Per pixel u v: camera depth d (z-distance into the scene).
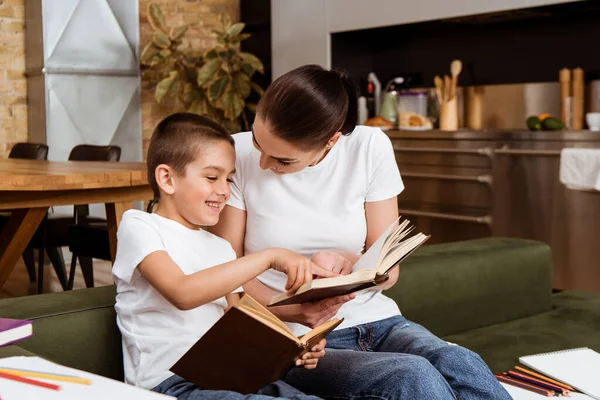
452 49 5.55
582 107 4.76
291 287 1.46
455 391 1.52
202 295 1.39
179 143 1.50
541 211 4.46
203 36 6.74
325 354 1.59
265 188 1.68
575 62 4.84
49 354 1.54
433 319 2.21
